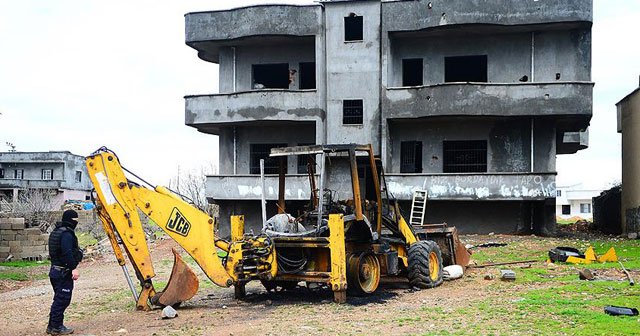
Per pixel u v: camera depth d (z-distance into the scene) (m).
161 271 18.61
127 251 10.55
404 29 28.94
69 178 72.00
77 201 61.38
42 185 67.94
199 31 30.89
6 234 22.89
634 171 29.16
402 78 30.47
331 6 29.83
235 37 30.36
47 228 31.44
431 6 28.34
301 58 31.66
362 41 29.48
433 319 9.57
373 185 12.85
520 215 28.30
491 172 28.56
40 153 71.62
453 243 15.55
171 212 10.52
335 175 12.43
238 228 12.24
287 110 29.83
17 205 40.09
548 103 27.25
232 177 30.19
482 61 30.98
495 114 27.55
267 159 31.95
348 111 29.84
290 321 9.70
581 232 32.53
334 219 11.22
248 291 13.35
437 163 29.58
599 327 8.52
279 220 12.02
